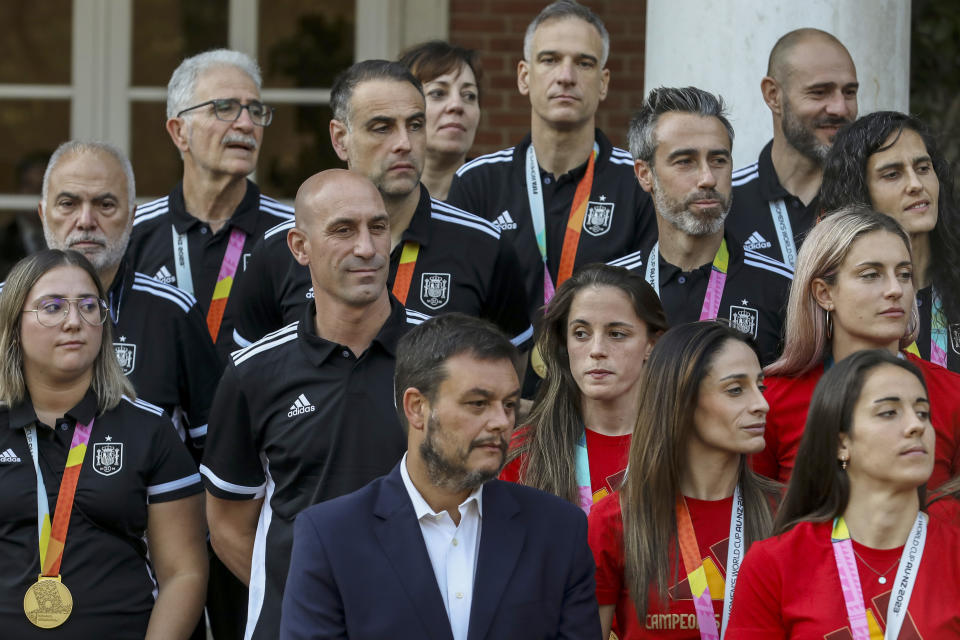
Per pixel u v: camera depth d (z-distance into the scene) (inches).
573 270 752.3
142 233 765.3
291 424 565.3
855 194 625.6
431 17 1234.0
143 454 590.2
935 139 633.6
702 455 514.9
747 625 470.9
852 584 460.4
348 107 663.8
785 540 473.7
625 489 521.3
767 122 794.8
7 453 578.2
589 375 554.6
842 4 787.4
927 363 571.5
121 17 1291.8
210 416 587.2
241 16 1273.4
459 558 470.6
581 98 761.6
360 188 567.5
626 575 510.0
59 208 664.4
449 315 479.8
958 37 1157.1
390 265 664.4
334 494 558.6
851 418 465.4
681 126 647.1
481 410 457.7
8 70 1299.2
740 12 796.6
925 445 458.6
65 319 575.2
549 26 770.2
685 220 646.5
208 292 746.2
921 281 626.8
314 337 571.5
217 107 751.1
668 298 658.2
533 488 494.9
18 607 564.4
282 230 668.1
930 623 452.1
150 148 1298.0
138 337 668.7
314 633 458.3
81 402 588.1
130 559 587.2
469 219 682.2
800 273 567.5
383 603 459.2
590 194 764.0
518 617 462.3
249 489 584.4
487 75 1226.6
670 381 510.9
